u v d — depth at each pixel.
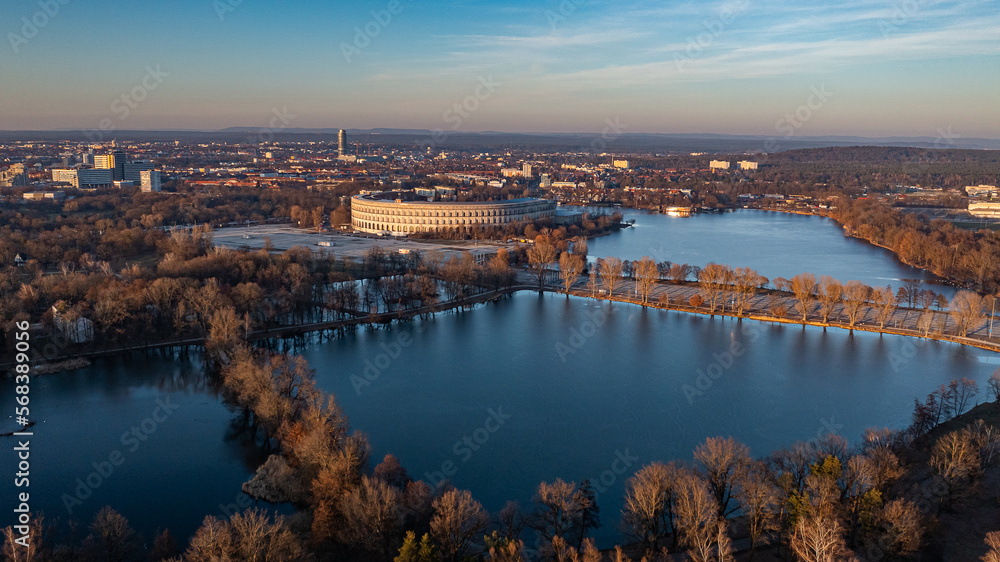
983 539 156.12
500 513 169.12
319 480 174.88
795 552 148.12
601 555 163.62
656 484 160.62
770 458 192.50
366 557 157.50
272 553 141.38
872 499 154.38
